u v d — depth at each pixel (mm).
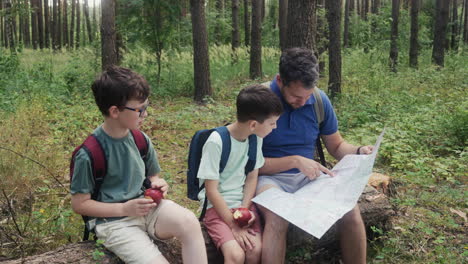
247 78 14023
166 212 2424
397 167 5379
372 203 3418
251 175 2873
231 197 2768
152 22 12242
